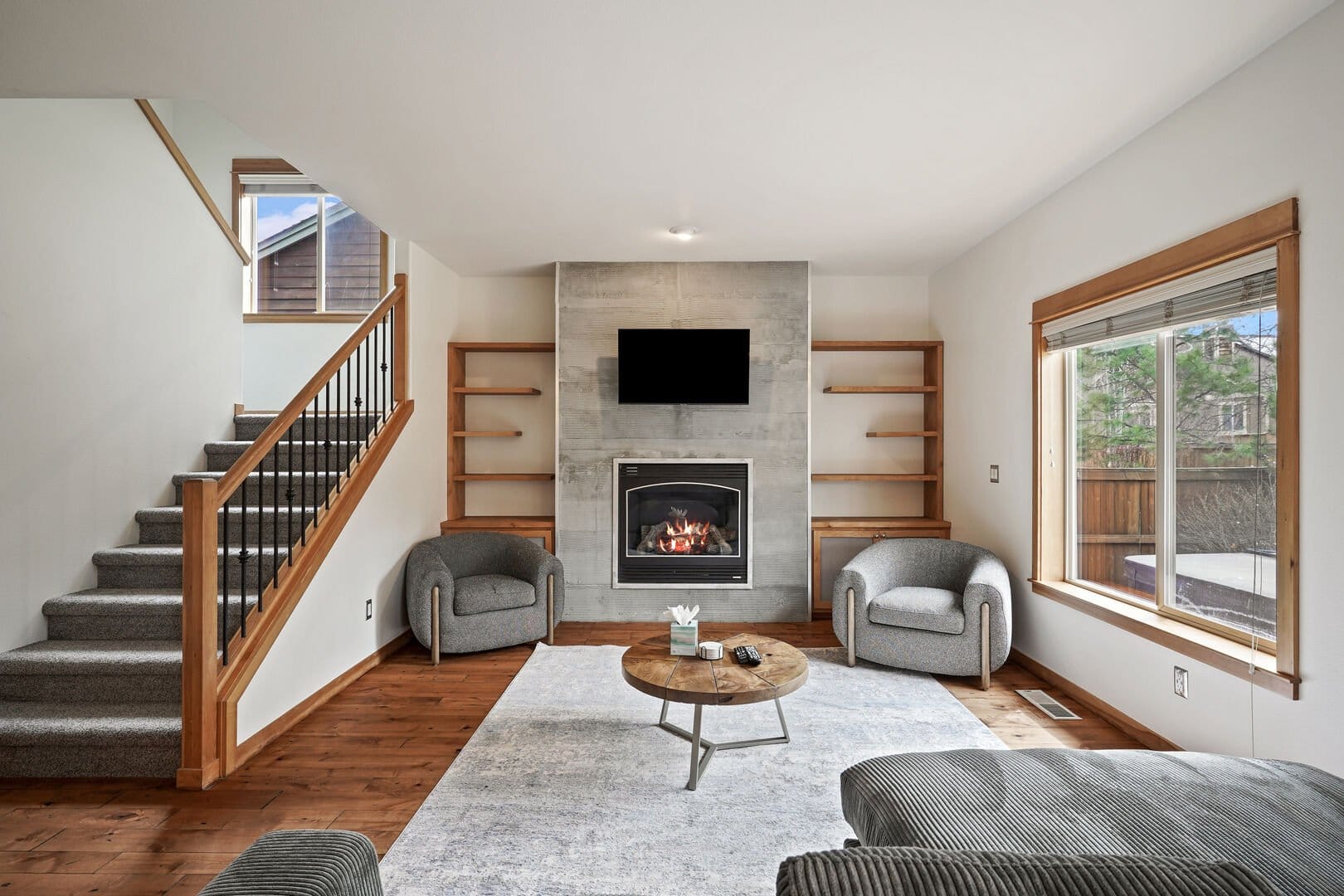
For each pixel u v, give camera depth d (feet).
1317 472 7.04
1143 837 4.44
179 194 13.34
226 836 7.45
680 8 6.70
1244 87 7.84
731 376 16.01
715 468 16.52
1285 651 7.36
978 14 6.82
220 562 11.10
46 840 7.38
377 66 7.75
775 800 8.11
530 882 6.55
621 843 7.21
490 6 6.64
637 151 10.16
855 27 7.05
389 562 13.98
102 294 11.53
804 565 16.47
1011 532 13.60
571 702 11.29
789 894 2.71
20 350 10.08
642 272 16.53
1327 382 6.91
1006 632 11.89
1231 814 4.71
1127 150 9.96
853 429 18.03
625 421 16.58
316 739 9.98
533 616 14.39
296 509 12.35
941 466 16.99
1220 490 8.86
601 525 16.56
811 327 17.62
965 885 2.67
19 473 10.05
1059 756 5.68
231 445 13.85
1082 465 12.07
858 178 11.24
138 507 12.25
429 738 10.00
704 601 16.53
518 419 18.01
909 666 12.39
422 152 10.18
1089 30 7.12
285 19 6.83
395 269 14.94
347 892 3.63
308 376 19.16
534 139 9.76
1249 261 7.84
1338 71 6.71
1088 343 11.13
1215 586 8.96
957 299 16.21
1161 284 9.37
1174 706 9.09
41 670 9.50
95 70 7.80
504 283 18.02
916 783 5.21
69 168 10.91
